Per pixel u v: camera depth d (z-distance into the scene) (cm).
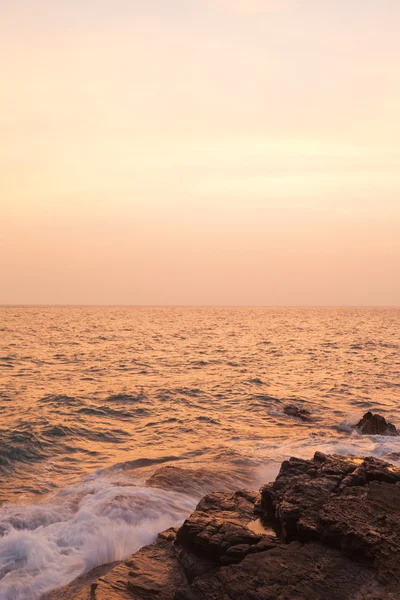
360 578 851
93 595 875
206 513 1102
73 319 15538
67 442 2088
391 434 2292
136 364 4678
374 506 1017
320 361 5078
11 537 1112
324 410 2814
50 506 1328
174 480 1510
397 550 873
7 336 8012
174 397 3098
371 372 4297
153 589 891
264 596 810
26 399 2920
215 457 1850
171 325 12606
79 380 3684
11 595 925
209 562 953
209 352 5897
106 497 1355
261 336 8881
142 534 1157
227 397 3145
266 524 1075
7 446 1975
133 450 2008
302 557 916
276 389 3459
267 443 2088
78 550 1086
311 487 1122
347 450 1961
